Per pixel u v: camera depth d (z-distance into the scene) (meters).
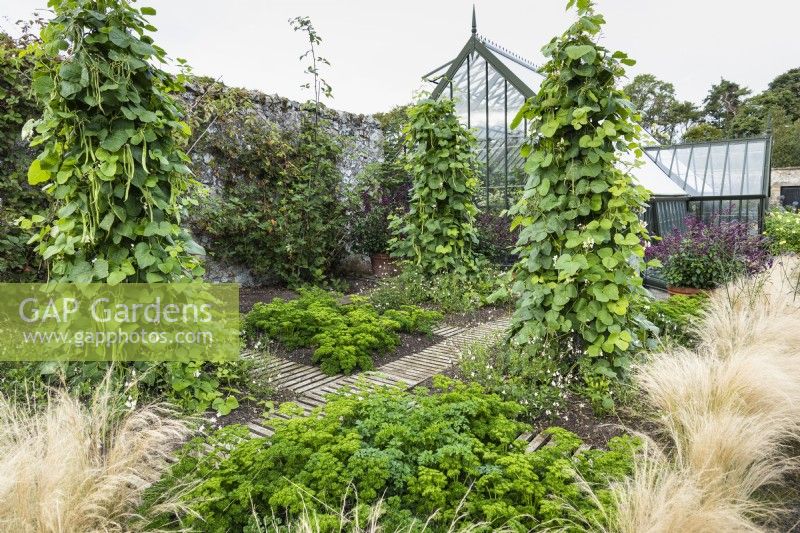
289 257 7.18
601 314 3.02
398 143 9.03
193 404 2.75
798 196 19.03
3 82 4.57
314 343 4.28
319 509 1.70
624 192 3.04
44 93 2.50
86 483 1.67
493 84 8.22
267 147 7.16
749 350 2.96
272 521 1.68
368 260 8.96
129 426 2.11
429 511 1.78
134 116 2.53
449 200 6.36
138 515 1.59
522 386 2.89
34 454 1.74
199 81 6.49
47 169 2.62
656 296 6.83
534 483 1.79
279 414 2.87
